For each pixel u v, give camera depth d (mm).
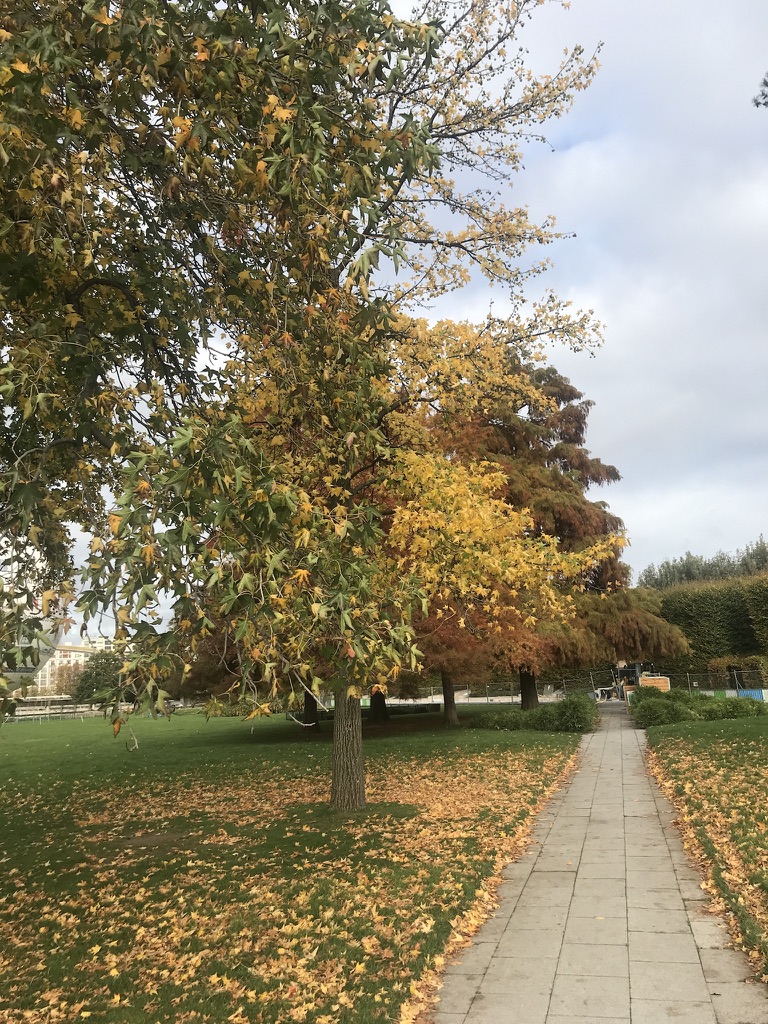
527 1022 4047
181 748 21141
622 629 22219
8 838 10578
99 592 3027
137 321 5828
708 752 12938
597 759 14484
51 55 3809
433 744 17094
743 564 57812
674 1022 3934
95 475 5594
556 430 24297
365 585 3914
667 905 5762
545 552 7801
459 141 10375
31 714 45062
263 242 5605
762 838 7148
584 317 10242
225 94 4898
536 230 10391
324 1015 4168
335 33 4824
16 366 3994
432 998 4426
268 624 3525
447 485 7055
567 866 7074
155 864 8094
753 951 4699
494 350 9273
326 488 6996
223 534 3504
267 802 11727
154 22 3953
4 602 3146
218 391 6496
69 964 5223
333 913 5898
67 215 4695
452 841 8078
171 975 4895
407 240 9977
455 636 16594
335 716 10359
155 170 5438
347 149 5090
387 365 5688
